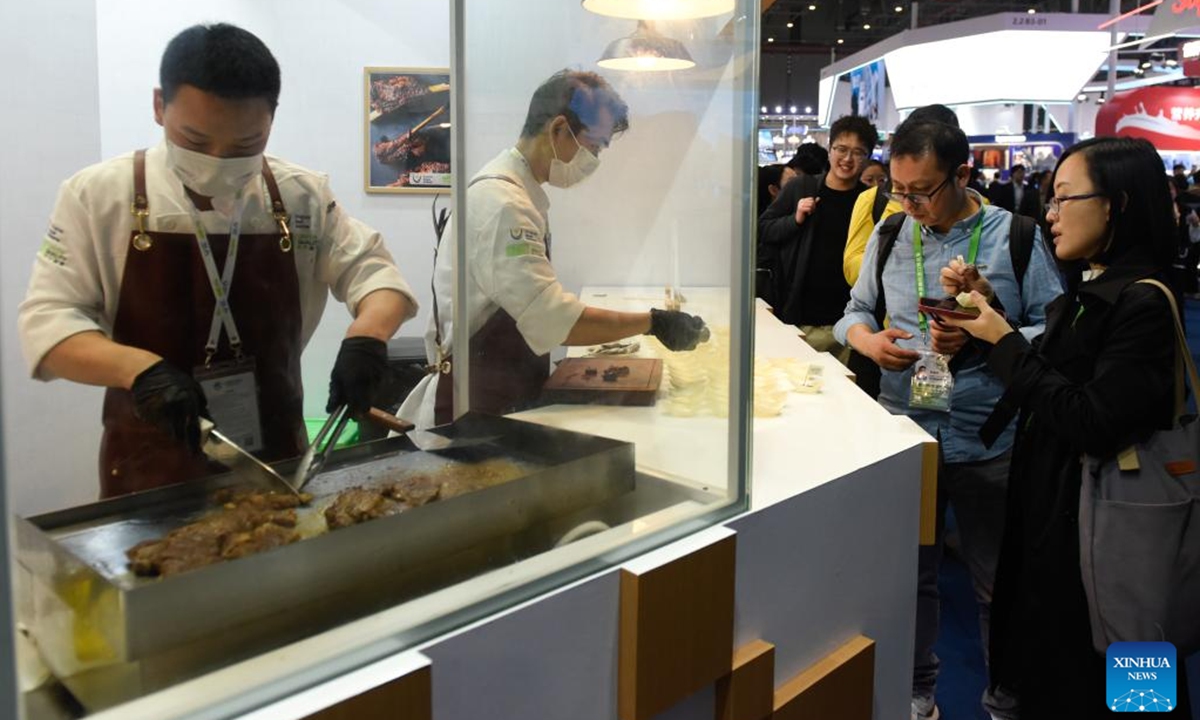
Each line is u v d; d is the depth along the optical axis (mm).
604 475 1038
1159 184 1557
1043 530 1662
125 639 635
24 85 672
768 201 4766
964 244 2062
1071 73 10102
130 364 744
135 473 762
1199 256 8531
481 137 1244
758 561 1213
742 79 1123
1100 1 13320
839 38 16938
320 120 1063
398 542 819
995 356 1669
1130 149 1558
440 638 799
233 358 868
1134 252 1570
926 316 2020
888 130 12375
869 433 1642
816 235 3275
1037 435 1695
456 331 1261
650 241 1191
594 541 1013
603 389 1202
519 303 1214
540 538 965
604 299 1222
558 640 918
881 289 2248
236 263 863
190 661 684
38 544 625
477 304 1241
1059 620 1648
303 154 1053
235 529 764
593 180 1189
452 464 1015
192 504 803
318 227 986
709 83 1137
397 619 797
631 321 1210
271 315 900
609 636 988
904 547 1594
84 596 641
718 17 1148
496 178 1224
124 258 766
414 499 870
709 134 1145
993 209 2076
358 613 794
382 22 1118
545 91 1200
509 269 1217
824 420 1741
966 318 1729
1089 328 1588
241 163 825
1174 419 1522
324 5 1027
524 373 1220
